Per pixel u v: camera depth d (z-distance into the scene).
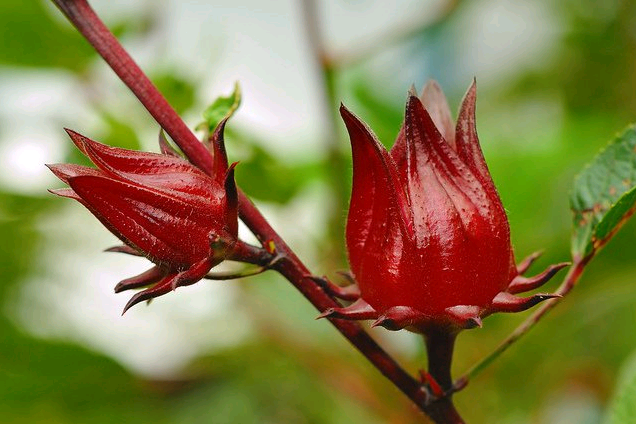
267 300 0.60
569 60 0.76
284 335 0.59
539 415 0.57
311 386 0.59
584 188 0.46
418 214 0.41
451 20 0.70
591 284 0.59
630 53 0.74
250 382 0.61
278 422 0.60
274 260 0.42
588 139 0.65
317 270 0.57
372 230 0.41
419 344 0.55
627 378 0.46
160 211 0.41
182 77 0.56
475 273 0.41
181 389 0.62
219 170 0.42
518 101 0.77
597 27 0.75
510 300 0.41
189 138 0.42
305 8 0.54
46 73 0.59
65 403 0.60
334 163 0.54
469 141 0.41
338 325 0.42
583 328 0.60
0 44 0.58
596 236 0.45
